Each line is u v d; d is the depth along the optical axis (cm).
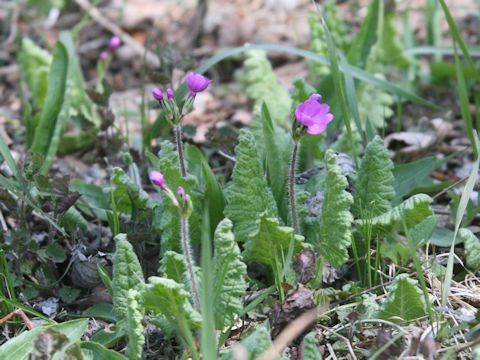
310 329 307
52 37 751
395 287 304
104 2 823
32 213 419
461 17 719
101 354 293
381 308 312
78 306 364
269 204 346
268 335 274
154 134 467
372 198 355
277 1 786
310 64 542
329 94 462
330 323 328
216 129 448
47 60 560
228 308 296
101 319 350
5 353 298
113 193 365
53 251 362
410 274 348
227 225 297
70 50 541
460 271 366
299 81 402
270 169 363
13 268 371
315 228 348
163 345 318
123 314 309
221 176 398
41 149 457
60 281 379
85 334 335
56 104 458
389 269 358
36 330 305
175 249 352
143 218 361
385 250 351
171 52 473
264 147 395
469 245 341
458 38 408
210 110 609
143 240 361
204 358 255
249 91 477
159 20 778
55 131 458
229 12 782
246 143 339
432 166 408
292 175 327
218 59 451
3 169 468
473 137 411
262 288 352
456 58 412
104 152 502
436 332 307
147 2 821
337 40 564
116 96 645
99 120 558
